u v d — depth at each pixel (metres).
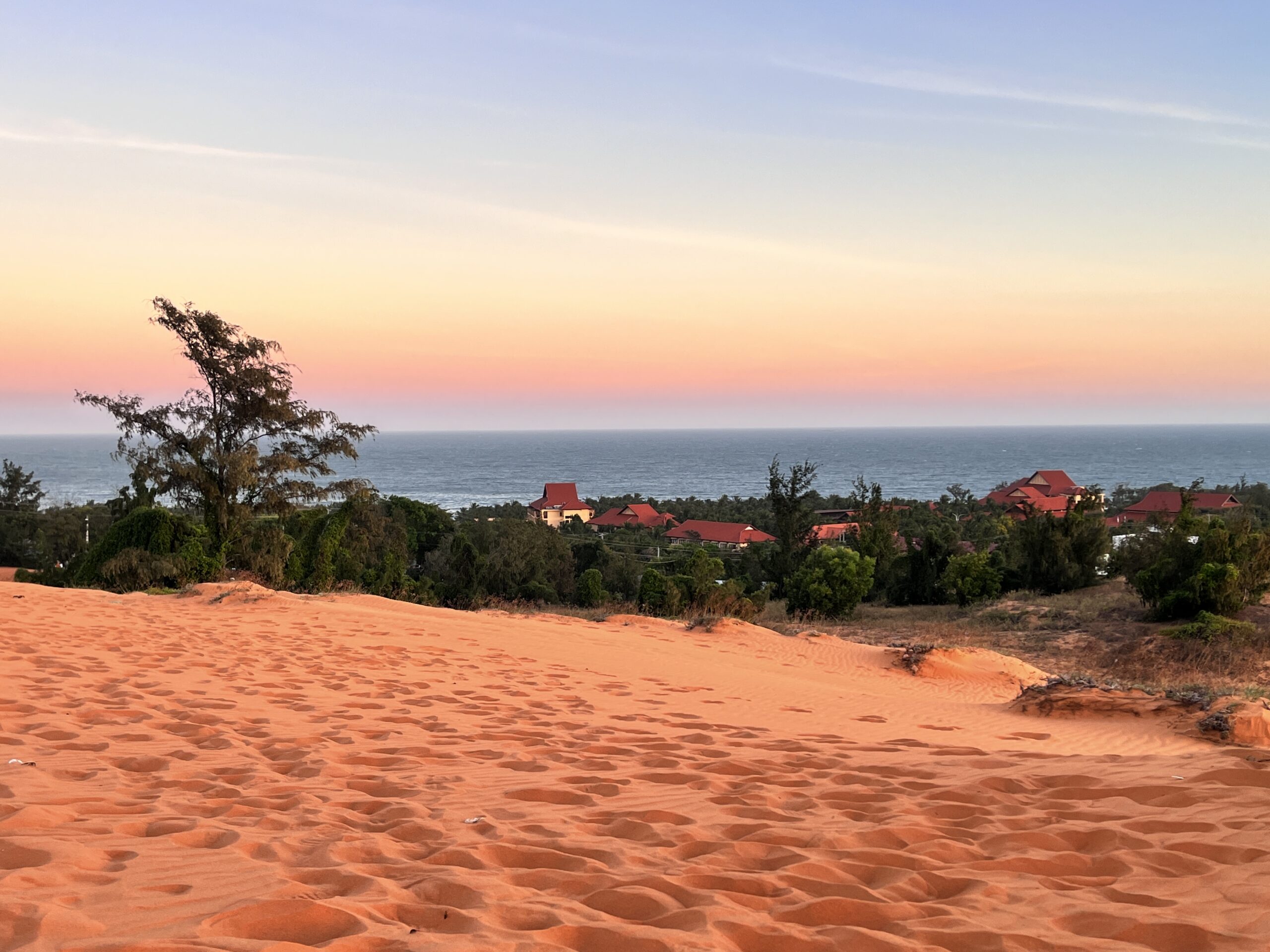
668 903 3.18
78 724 6.82
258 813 4.50
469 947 2.62
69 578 30.05
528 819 4.55
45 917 2.64
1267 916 2.96
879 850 3.91
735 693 11.82
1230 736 10.32
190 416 28.41
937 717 11.05
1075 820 4.38
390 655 12.27
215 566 26.97
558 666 12.84
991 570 32.25
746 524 96.94
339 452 30.36
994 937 2.84
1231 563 24.48
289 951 2.54
